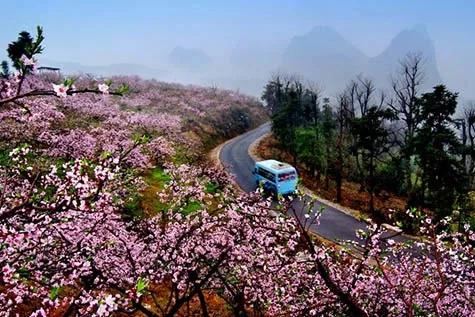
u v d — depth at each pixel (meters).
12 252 8.63
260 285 14.19
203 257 13.49
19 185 14.15
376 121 41.56
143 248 13.66
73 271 10.16
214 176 27.92
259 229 13.46
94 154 27.88
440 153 33.91
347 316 11.52
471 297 11.93
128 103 72.00
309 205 11.30
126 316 15.35
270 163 44.31
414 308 12.15
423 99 38.47
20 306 12.47
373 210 38.84
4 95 6.49
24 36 40.72
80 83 75.88
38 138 27.67
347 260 14.13
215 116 90.94
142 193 28.34
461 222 29.75
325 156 51.00
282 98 90.94
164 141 42.00
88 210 7.66
